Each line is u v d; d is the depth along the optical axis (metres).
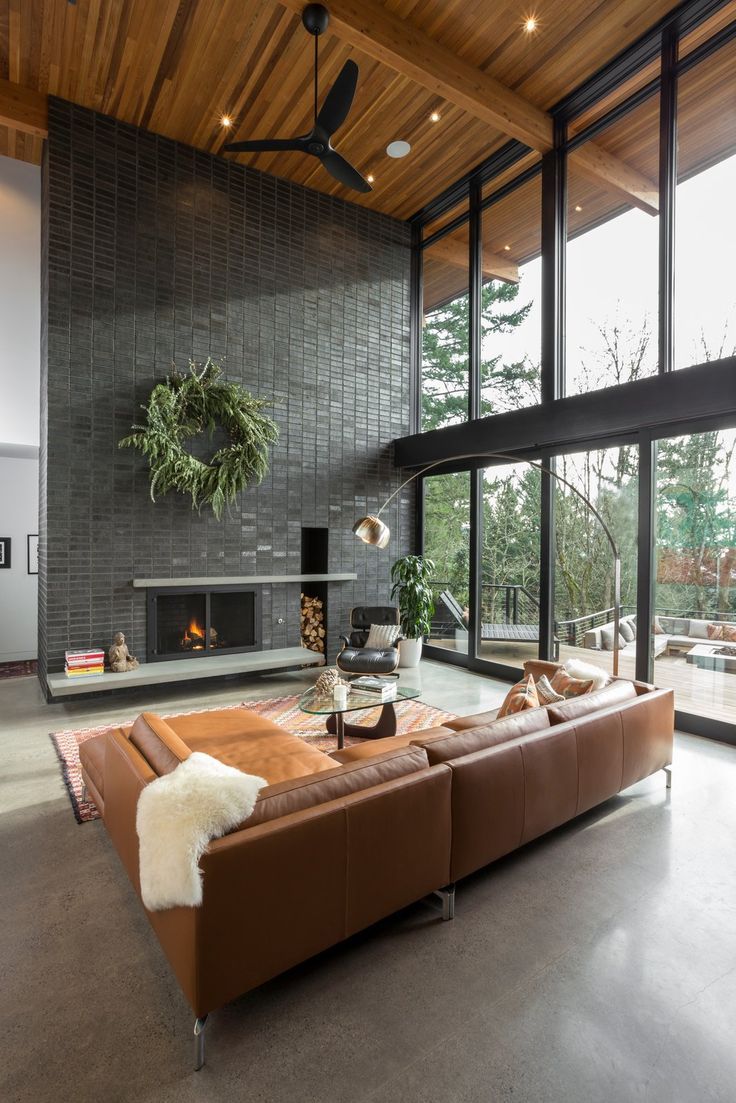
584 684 3.11
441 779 2.03
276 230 5.95
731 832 2.73
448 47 4.30
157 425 5.01
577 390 5.08
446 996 1.75
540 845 2.62
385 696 3.64
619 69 4.45
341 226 6.42
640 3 3.92
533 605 5.45
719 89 4.02
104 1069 1.51
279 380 5.99
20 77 4.52
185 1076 1.49
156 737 2.11
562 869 2.43
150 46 4.18
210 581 5.41
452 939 2.01
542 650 5.31
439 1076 1.48
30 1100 1.42
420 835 1.97
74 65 4.38
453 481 6.45
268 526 5.93
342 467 6.45
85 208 4.90
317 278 6.25
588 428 4.67
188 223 5.41
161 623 5.35
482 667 6.00
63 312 4.81
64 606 4.86
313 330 6.23
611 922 2.09
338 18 3.75
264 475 5.76
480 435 5.70
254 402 5.55
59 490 4.82
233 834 1.56
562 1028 1.63
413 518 7.06
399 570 6.50
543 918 2.12
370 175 5.96
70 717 4.48
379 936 2.03
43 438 5.20
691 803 3.03
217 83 4.57
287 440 6.05
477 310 6.15
